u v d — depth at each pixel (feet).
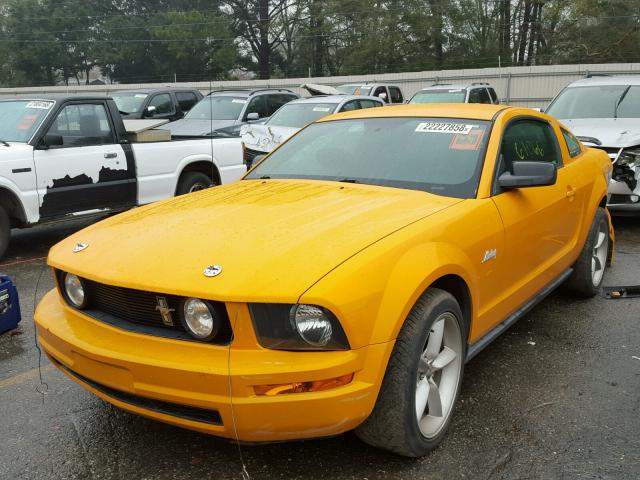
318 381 8.07
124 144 25.58
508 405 11.51
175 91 54.24
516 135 13.55
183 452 10.04
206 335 8.32
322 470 9.47
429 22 151.53
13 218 22.93
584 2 136.87
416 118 13.74
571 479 9.26
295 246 8.91
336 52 172.76
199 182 29.01
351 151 13.35
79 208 24.14
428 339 9.66
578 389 12.16
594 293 17.51
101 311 9.68
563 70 99.55
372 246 8.96
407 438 9.17
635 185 25.29
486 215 11.16
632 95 30.35
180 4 177.78
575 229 15.76
